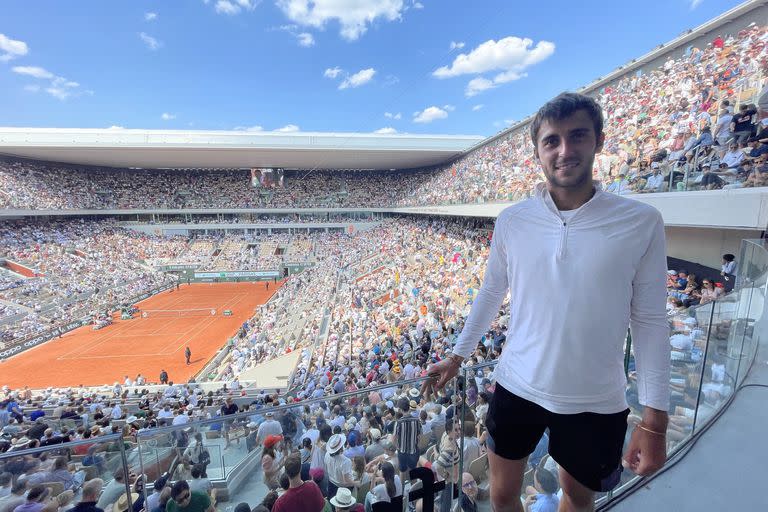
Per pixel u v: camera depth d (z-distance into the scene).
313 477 2.81
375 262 42.22
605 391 1.67
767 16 16.81
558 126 1.64
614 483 1.76
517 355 1.88
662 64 22.05
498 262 2.08
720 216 9.47
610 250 1.55
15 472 2.50
